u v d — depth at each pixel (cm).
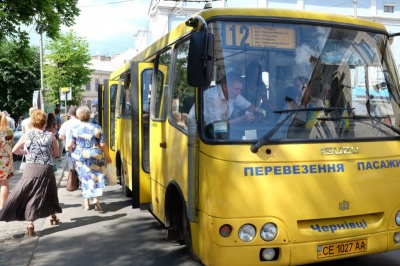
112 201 966
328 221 419
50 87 4000
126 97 922
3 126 813
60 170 1456
